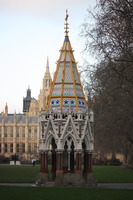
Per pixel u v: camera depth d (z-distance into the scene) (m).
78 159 35.22
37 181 36.81
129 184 46.69
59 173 34.91
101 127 63.53
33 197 28.22
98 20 45.88
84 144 37.50
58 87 36.91
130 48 44.47
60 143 35.06
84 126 35.78
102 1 43.72
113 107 58.03
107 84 53.88
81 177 35.19
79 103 36.56
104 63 48.09
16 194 29.48
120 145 81.31
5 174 64.88
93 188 33.88
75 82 37.00
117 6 42.38
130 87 49.50
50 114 35.91
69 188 33.00
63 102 36.31
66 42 38.25
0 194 29.48
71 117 35.34
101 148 85.75
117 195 30.20
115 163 116.19
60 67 37.50
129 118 56.53
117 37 43.47
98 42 45.91
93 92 63.81
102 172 72.75
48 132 36.22
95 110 63.84
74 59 38.03
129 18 41.69
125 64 46.78
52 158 38.34
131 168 85.38
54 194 29.62
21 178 54.50
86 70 57.47
